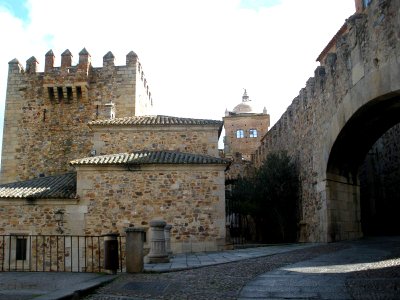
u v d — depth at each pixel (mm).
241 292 7082
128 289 8078
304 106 21578
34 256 18156
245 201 25203
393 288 6629
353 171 18719
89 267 18062
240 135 59188
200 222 18719
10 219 18516
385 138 21219
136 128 22125
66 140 26672
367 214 22234
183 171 19109
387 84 12422
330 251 12898
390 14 12258
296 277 8258
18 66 27641
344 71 15422
